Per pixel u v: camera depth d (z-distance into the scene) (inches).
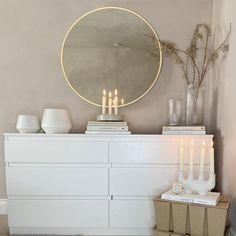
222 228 58.5
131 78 85.9
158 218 64.6
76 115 88.1
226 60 72.7
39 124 85.0
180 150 69.7
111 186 73.6
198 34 83.4
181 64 85.9
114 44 85.7
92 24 85.6
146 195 73.2
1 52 87.1
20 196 74.5
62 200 74.3
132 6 86.0
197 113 81.0
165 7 85.7
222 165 75.1
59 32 86.9
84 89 86.4
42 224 74.5
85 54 85.9
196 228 60.7
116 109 82.4
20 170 74.0
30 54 87.3
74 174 73.8
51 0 86.4
